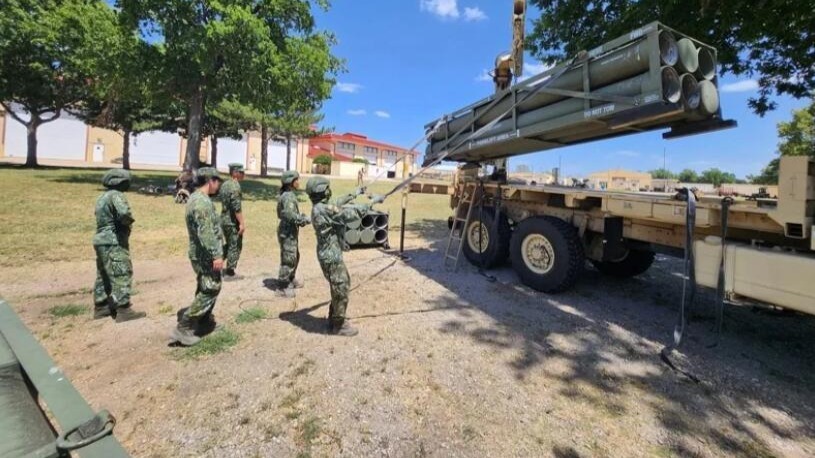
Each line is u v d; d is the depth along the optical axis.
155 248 7.26
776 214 2.95
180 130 28.08
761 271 3.09
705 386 3.17
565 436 2.55
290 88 15.18
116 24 13.76
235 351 3.54
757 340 4.05
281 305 4.73
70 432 0.91
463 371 3.30
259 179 28.72
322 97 16.30
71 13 13.77
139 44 13.84
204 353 3.48
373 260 7.32
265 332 3.95
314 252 7.73
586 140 5.05
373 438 2.47
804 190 2.79
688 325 4.42
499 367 3.39
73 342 3.65
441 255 7.79
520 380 3.19
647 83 3.39
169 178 21.73
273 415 2.66
